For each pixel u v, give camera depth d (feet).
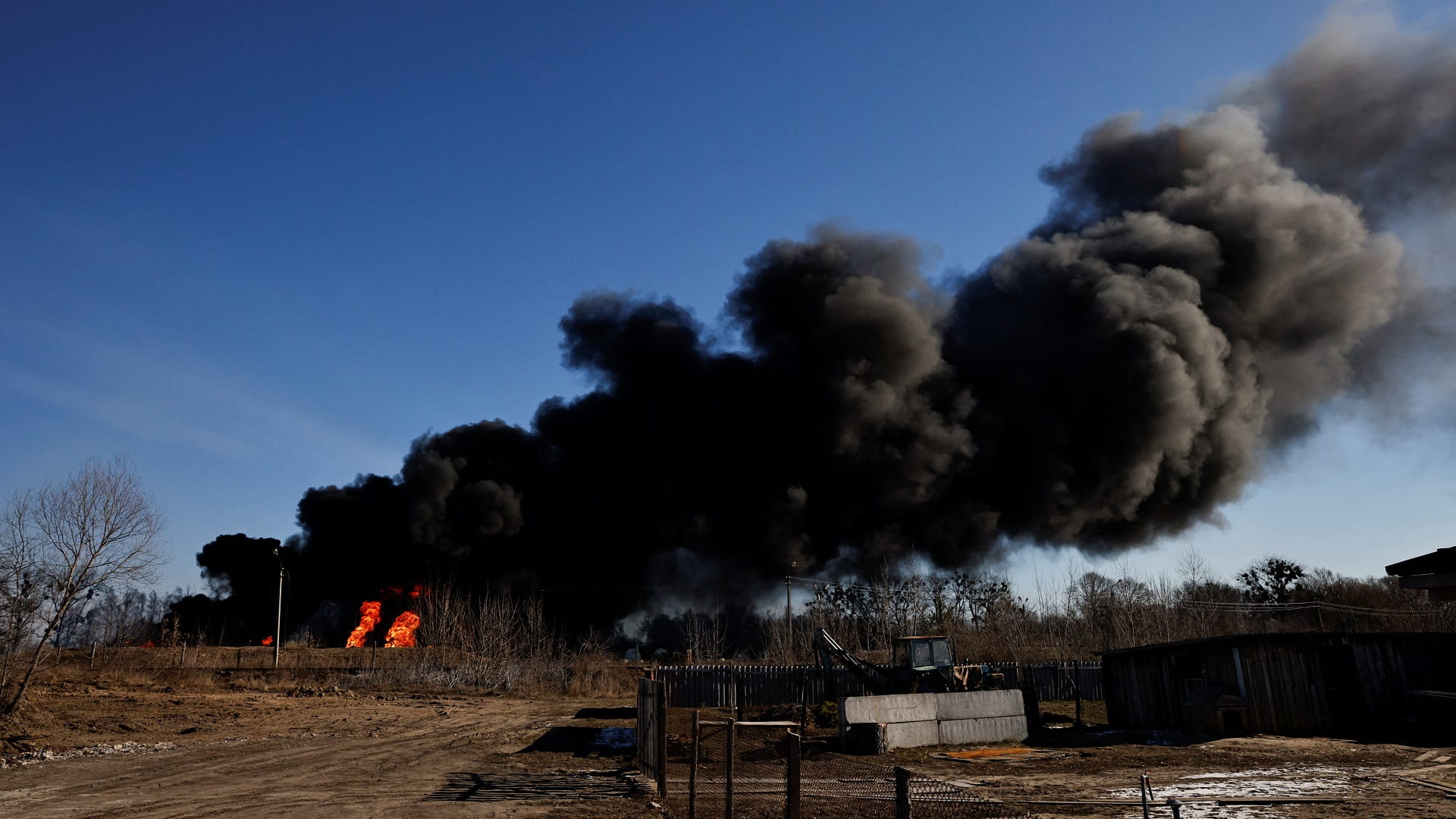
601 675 136.05
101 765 56.44
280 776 52.70
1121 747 65.87
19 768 54.95
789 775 27.22
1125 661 85.25
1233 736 71.26
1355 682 70.18
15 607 75.92
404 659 159.22
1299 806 39.60
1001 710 72.64
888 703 68.28
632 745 68.28
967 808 38.11
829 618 178.81
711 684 101.14
